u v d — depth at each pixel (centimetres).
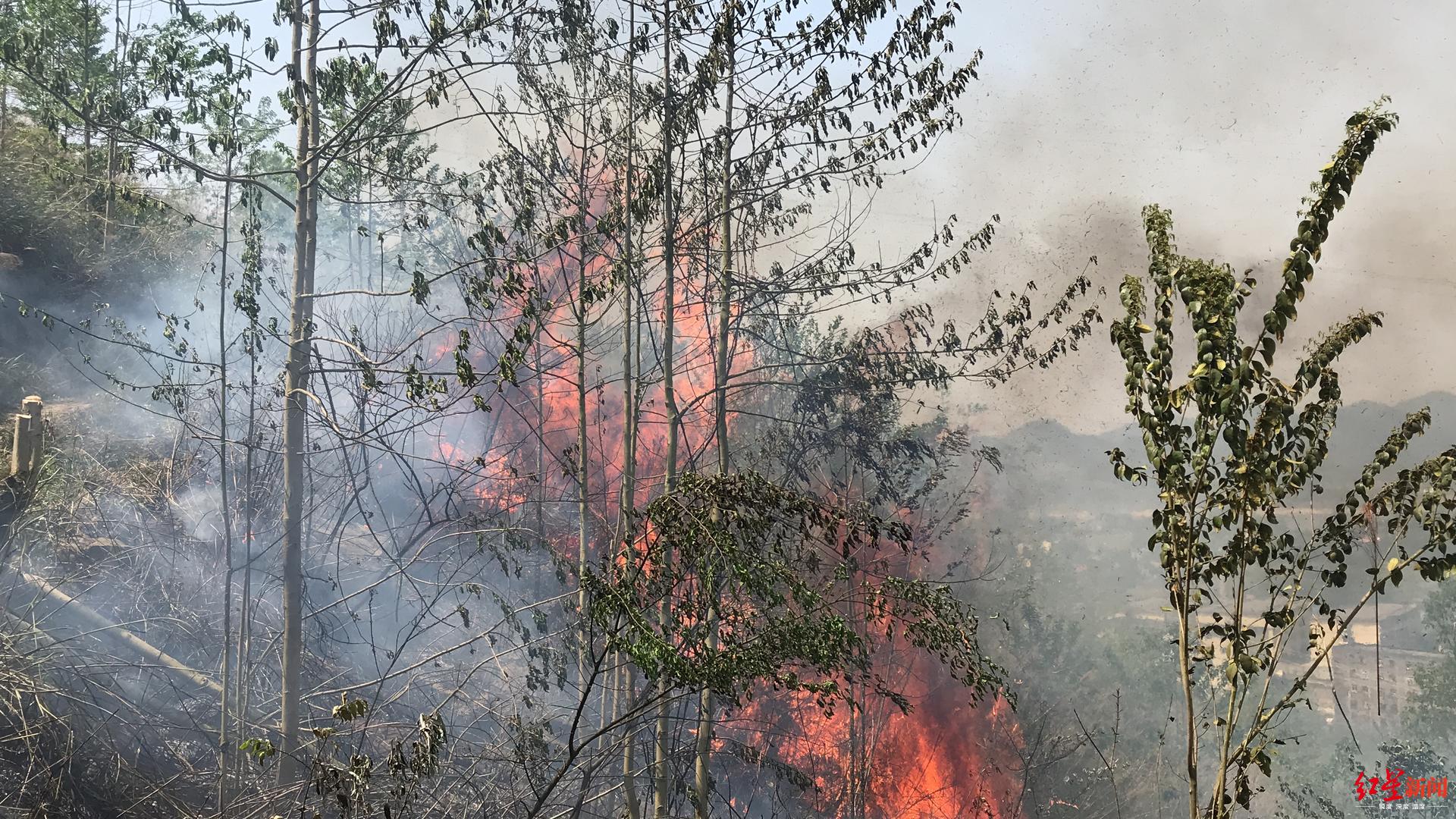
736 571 682
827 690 695
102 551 1244
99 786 930
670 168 1184
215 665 1194
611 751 916
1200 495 620
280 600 1298
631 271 1227
